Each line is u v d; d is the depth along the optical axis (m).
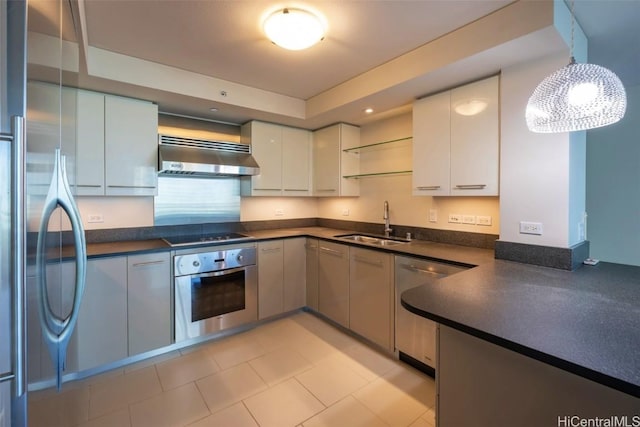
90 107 2.23
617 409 0.80
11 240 0.66
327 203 3.84
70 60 1.28
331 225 3.79
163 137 2.58
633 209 2.78
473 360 1.11
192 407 1.77
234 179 3.29
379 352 2.40
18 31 0.67
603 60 2.15
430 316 1.07
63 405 1.14
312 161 3.56
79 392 1.72
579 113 1.15
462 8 1.59
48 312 0.94
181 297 2.42
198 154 2.71
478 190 2.06
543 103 1.21
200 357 2.32
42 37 0.85
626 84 2.65
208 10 1.59
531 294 1.25
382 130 3.13
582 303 1.15
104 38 1.86
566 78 1.14
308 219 3.92
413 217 2.88
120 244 2.44
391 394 1.90
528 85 1.78
